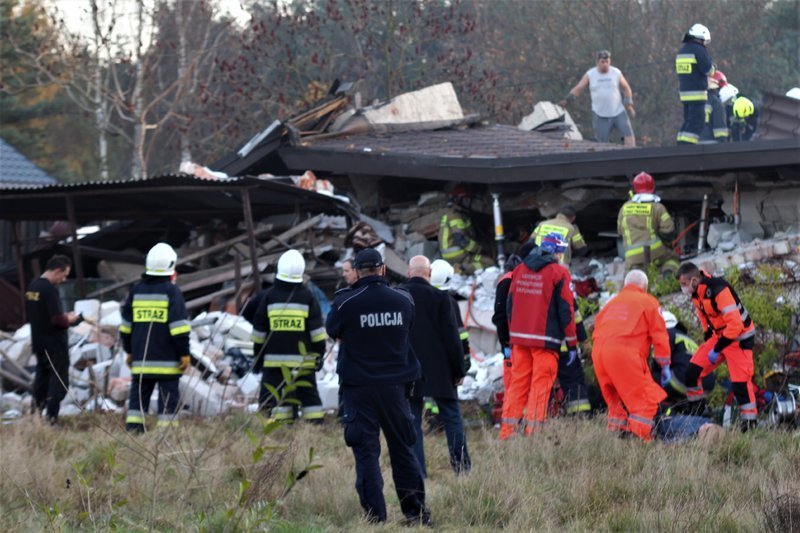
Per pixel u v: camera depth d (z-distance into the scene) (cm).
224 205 3812
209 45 9238
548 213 3656
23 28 8550
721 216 3422
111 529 1462
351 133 4378
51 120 10525
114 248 4412
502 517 1616
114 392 2814
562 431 2072
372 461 1582
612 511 1575
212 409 2748
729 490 1653
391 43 7456
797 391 2350
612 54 8325
